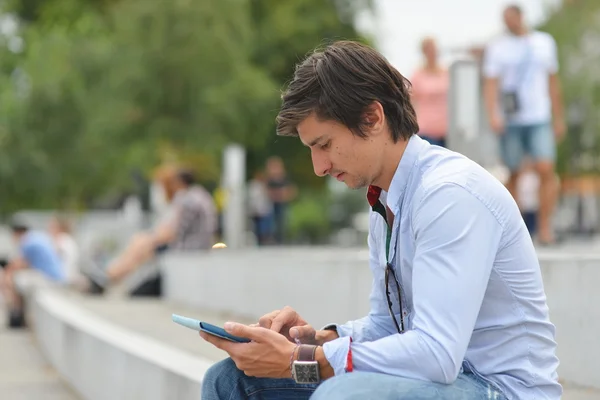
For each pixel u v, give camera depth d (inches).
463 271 167.6
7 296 774.5
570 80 1975.9
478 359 175.8
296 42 2111.2
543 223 589.0
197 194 752.3
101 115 1667.1
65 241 1092.5
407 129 182.7
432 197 172.1
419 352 165.8
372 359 170.4
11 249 1648.6
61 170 1713.8
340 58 180.1
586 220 1391.5
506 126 569.3
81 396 422.0
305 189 2321.6
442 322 166.2
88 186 1793.8
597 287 285.0
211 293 608.7
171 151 1717.5
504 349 175.2
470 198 170.6
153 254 749.3
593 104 1967.3
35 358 570.6
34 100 1681.8
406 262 184.4
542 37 569.3
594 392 280.4
